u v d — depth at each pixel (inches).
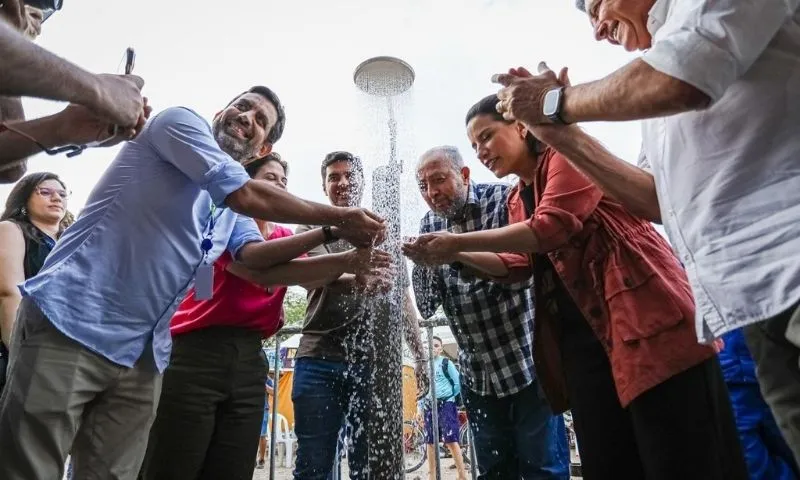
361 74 105.9
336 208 75.6
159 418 80.4
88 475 61.1
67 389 57.2
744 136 43.8
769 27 41.0
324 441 102.0
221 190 68.2
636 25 58.9
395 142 106.1
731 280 43.6
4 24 38.3
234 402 85.7
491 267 87.4
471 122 87.3
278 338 131.6
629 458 66.2
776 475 85.8
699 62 40.7
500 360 99.3
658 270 64.3
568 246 71.1
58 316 57.9
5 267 89.0
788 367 45.9
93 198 65.9
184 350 83.5
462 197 105.7
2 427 55.3
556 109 54.6
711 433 57.4
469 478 239.0
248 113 90.7
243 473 84.5
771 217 41.8
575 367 72.7
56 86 42.1
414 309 119.6
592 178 63.2
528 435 96.8
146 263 65.4
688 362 58.6
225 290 86.3
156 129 67.0
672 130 49.3
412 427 243.8
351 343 105.6
